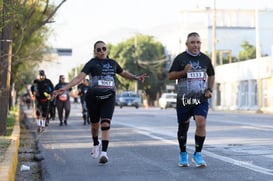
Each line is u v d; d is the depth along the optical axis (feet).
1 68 54.75
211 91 35.17
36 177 35.19
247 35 307.99
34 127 82.07
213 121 95.55
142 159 41.50
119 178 32.99
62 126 83.76
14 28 63.57
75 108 203.21
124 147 50.47
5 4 46.19
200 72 35.09
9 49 53.98
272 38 305.12
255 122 91.91
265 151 45.57
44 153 46.65
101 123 38.01
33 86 70.79
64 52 165.07
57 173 35.53
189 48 35.19
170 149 48.37
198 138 35.96
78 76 36.91
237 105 208.03
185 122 36.32
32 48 95.20
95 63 37.37
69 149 49.70
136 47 305.32
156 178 32.71
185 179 32.09
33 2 66.90
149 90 309.01
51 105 93.09
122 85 297.94
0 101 54.75
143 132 69.26
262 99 181.98
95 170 36.35
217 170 35.17
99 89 37.32
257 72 176.45
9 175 28.02
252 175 33.04
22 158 44.62
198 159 36.35
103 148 38.37
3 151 37.63
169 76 35.70
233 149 47.26
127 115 125.70
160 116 119.03
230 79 216.33
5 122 54.90
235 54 305.32
